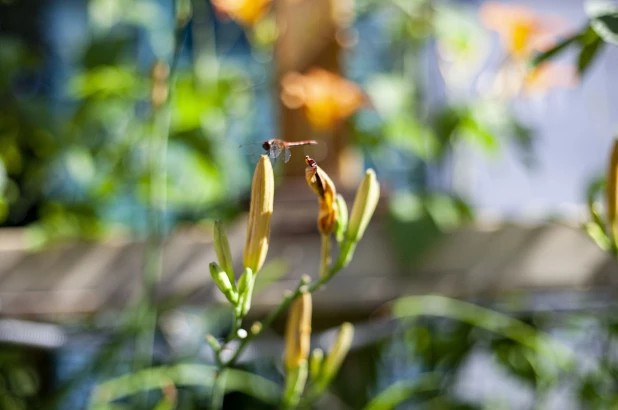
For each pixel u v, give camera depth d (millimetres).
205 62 1635
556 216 1251
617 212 970
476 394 1791
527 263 1191
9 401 1311
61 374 1513
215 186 1578
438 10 1792
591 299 1356
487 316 1291
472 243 1194
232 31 2018
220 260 909
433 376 1314
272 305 1192
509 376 1463
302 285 940
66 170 1768
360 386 1406
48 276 1187
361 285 1192
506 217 1275
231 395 1458
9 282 1184
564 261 1193
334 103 1277
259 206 902
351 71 2086
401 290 1188
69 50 2098
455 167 1726
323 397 1365
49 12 2117
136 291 1191
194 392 1452
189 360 1346
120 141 1640
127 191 1642
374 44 2115
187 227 1307
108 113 1669
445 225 1191
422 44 1844
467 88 2018
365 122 1784
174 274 1197
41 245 1189
